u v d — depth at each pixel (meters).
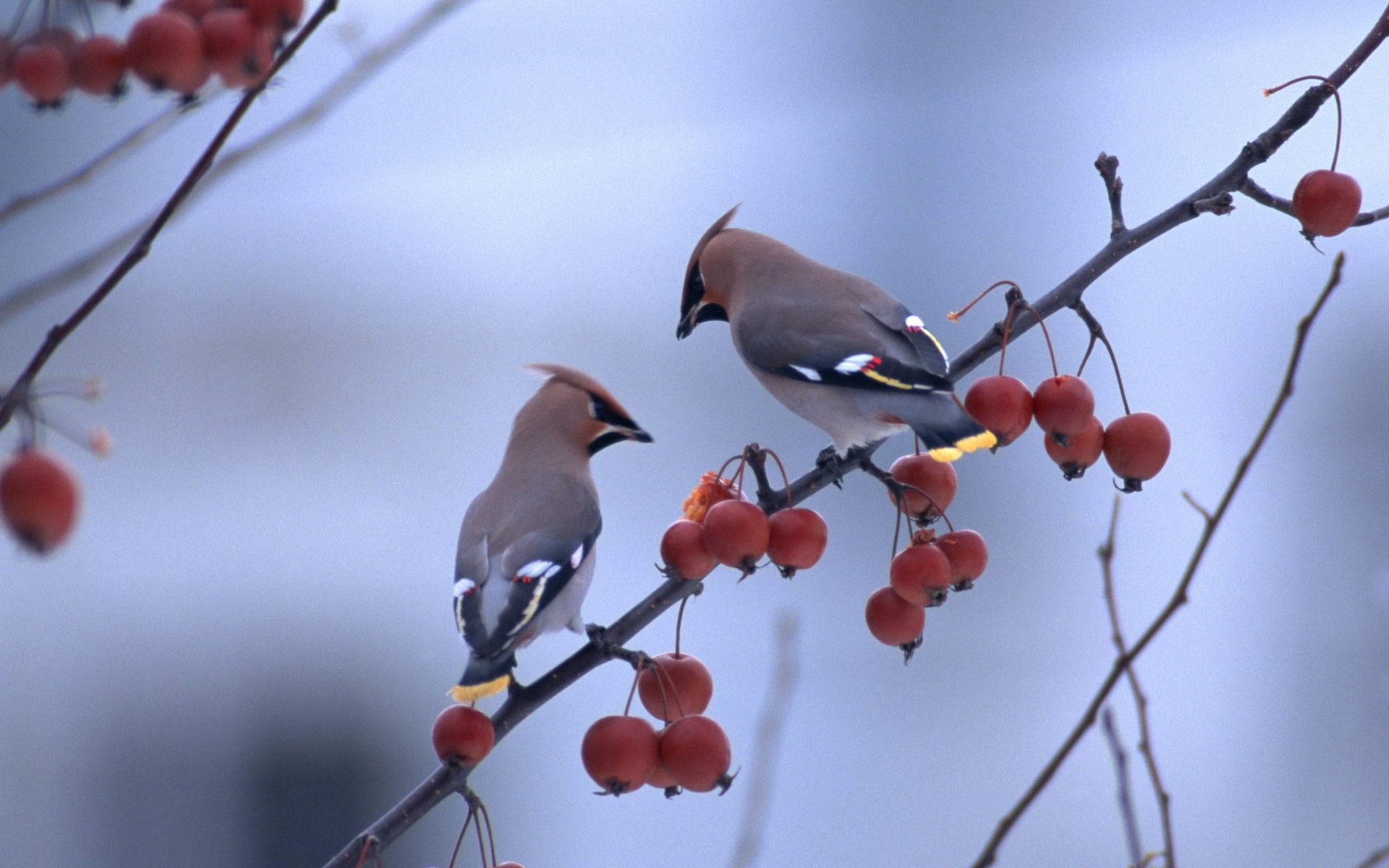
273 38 5.57
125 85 5.46
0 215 5.33
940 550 7.29
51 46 5.41
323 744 16.27
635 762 6.64
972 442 7.37
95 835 15.79
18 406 4.71
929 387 8.29
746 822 6.89
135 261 5.22
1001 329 8.28
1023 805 4.71
